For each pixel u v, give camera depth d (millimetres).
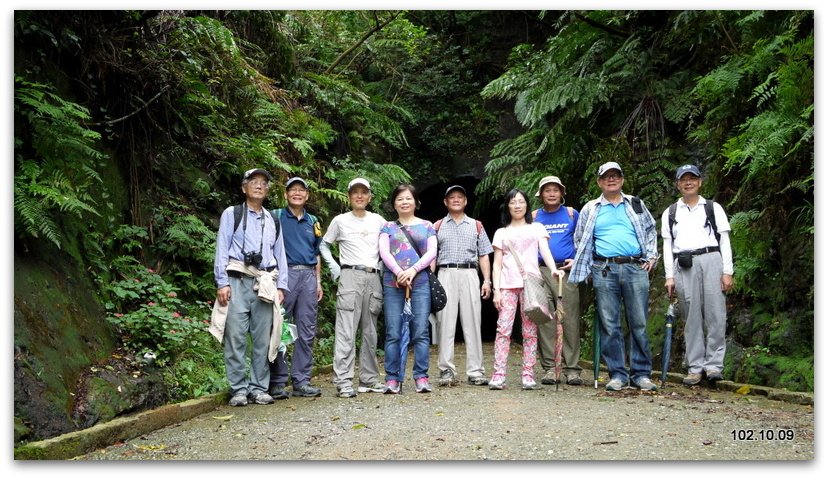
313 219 5594
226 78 8125
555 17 12414
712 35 7734
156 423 4215
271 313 5172
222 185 7609
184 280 6406
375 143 12086
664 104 8141
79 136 5254
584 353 8125
